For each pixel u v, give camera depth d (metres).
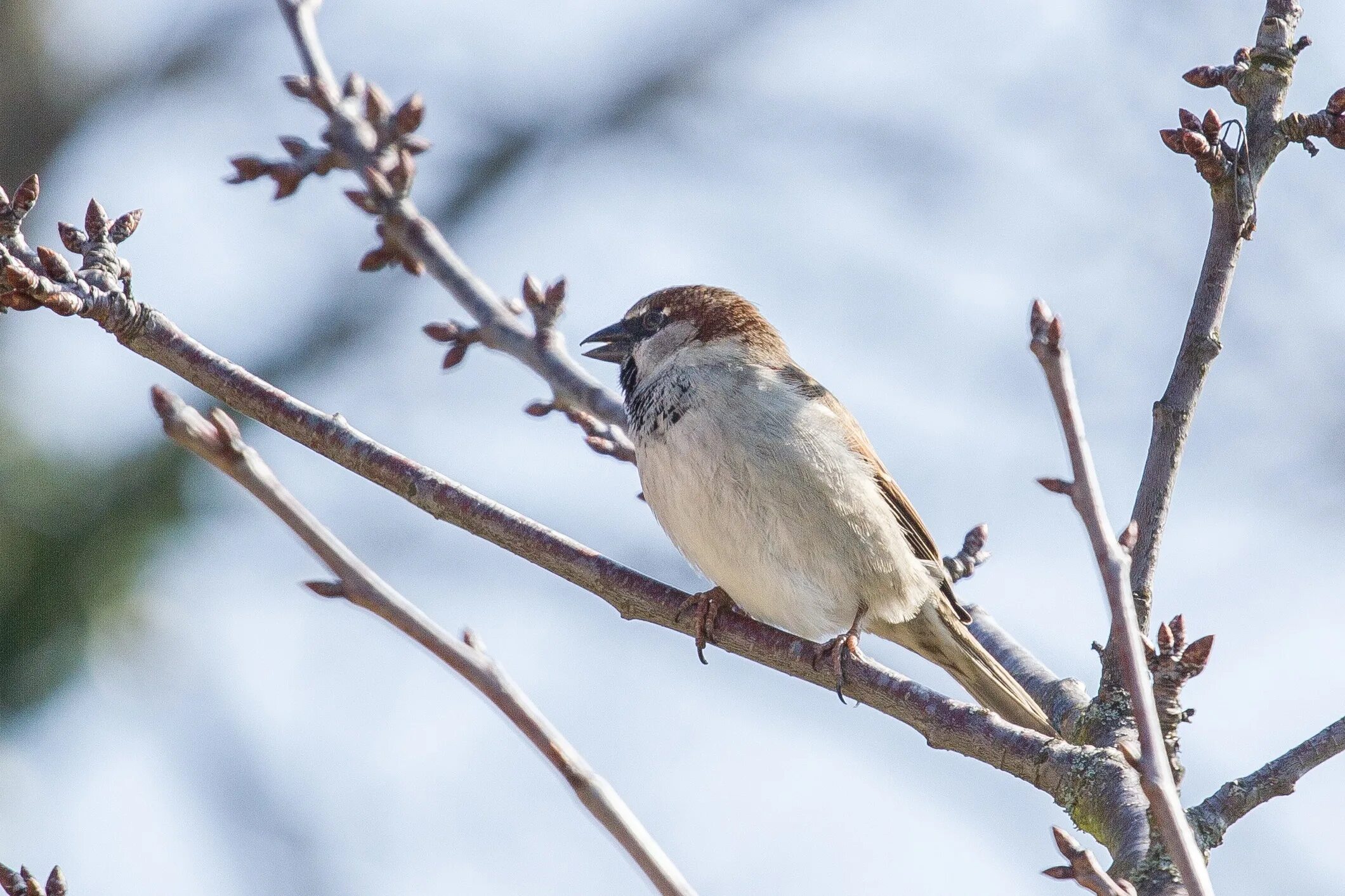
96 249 8.51
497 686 4.74
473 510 8.91
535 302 10.42
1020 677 10.34
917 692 8.43
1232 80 8.13
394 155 7.05
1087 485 5.61
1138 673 5.42
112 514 16.56
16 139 18.05
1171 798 5.20
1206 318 8.26
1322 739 7.70
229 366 8.75
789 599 9.48
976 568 10.39
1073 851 6.05
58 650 15.86
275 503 4.58
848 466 9.52
